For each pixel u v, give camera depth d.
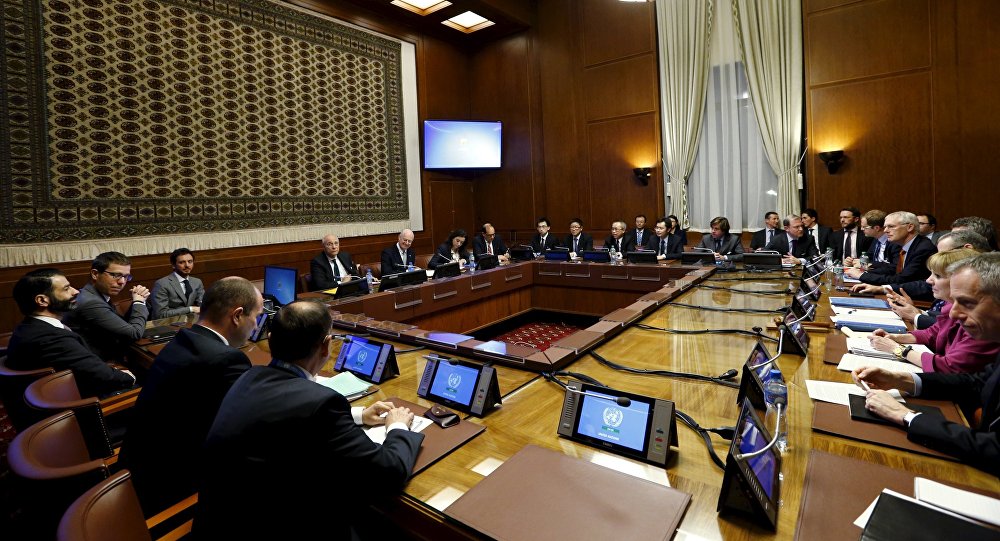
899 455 1.21
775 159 6.21
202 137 5.36
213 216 5.48
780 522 0.98
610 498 1.06
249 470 1.09
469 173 8.66
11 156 4.20
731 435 1.32
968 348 1.64
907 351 1.83
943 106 5.33
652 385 1.75
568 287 5.47
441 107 8.09
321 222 6.52
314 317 1.27
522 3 7.66
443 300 4.33
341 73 6.67
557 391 1.75
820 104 5.94
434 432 1.42
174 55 5.13
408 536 1.22
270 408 1.12
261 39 5.83
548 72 7.90
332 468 1.12
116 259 2.84
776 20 6.10
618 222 6.48
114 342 2.85
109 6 4.69
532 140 8.06
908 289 3.17
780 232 5.60
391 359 1.95
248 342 2.60
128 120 4.84
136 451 1.60
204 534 1.11
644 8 7.01
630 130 7.26
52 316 2.30
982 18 5.12
